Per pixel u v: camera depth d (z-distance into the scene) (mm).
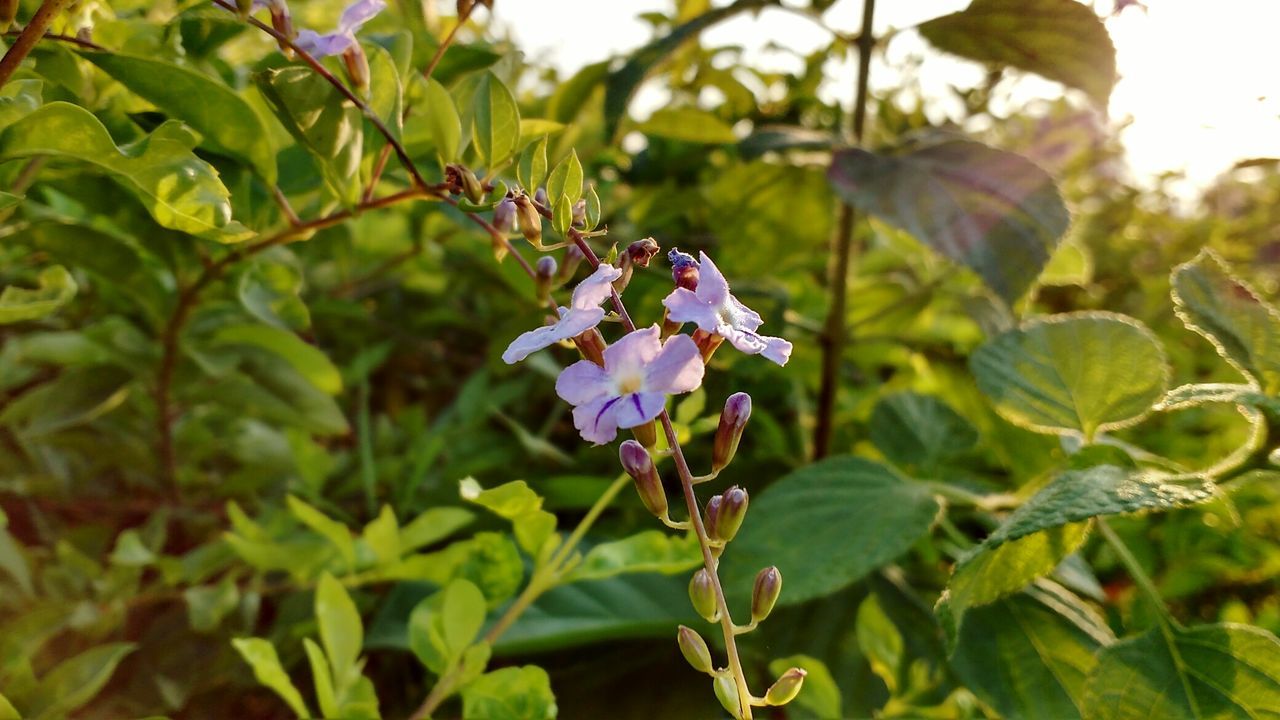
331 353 219
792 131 175
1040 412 124
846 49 235
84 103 111
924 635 134
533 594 118
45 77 108
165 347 141
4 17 87
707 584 82
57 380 140
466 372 245
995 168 148
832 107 250
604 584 143
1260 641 95
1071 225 139
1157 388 120
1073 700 113
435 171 148
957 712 131
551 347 209
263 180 115
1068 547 103
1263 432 99
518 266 168
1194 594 182
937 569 161
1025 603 121
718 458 87
